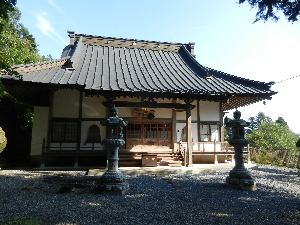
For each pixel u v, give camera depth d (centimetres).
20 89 1163
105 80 1171
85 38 1750
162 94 1113
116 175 668
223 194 660
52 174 1005
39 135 1390
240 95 1209
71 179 880
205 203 559
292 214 488
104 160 1278
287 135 2772
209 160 1393
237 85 1328
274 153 1538
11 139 1516
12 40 1745
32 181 830
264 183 845
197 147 1372
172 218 446
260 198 622
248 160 1420
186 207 522
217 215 470
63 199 580
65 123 1238
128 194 643
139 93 1088
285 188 762
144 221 426
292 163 1369
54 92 1244
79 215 455
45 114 1419
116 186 645
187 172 1084
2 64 732
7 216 443
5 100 1443
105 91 1052
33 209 492
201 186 771
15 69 1094
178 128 1386
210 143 1392
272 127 2902
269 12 562
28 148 1598
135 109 1322
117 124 687
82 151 1185
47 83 1013
